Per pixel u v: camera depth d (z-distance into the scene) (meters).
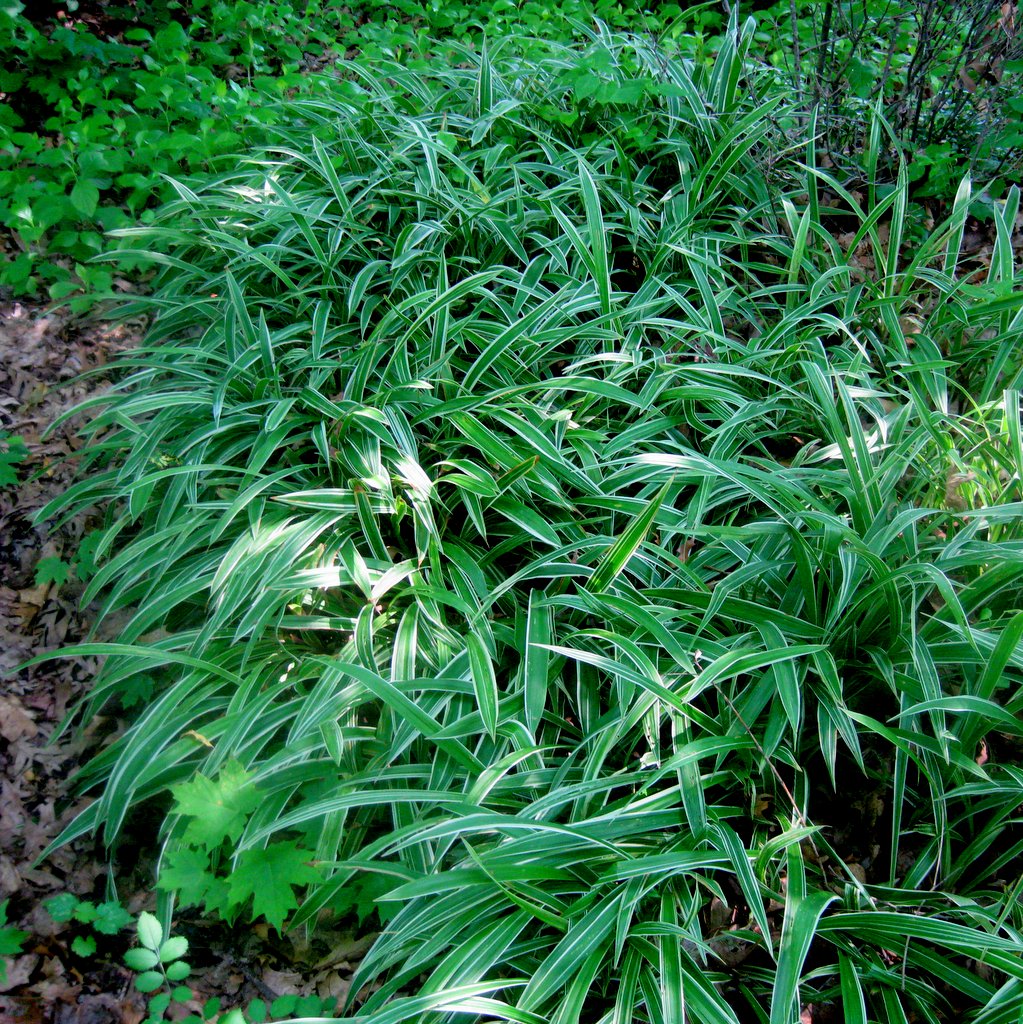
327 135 4.13
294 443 3.02
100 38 5.46
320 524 2.66
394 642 2.54
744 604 2.42
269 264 3.41
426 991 1.86
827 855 2.27
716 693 2.49
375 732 2.41
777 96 4.02
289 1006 2.13
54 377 3.76
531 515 2.71
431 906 2.07
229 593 2.54
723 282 3.63
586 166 3.36
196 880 2.14
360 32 5.45
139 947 2.28
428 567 2.75
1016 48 3.84
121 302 4.04
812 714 2.45
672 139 4.00
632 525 2.41
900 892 2.09
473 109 4.34
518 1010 1.82
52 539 3.22
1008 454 2.80
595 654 2.31
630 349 3.31
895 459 2.63
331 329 3.40
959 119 4.25
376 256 3.73
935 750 2.13
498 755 2.33
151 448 3.06
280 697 2.53
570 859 2.08
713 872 2.26
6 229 4.27
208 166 4.40
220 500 2.89
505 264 3.77
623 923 1.90
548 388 3.06
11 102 4.85
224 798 2.17
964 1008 2.04
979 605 2.37
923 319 3.58
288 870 2.09
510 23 5.43
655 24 4.87
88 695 2.53
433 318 3.35
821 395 2.72
